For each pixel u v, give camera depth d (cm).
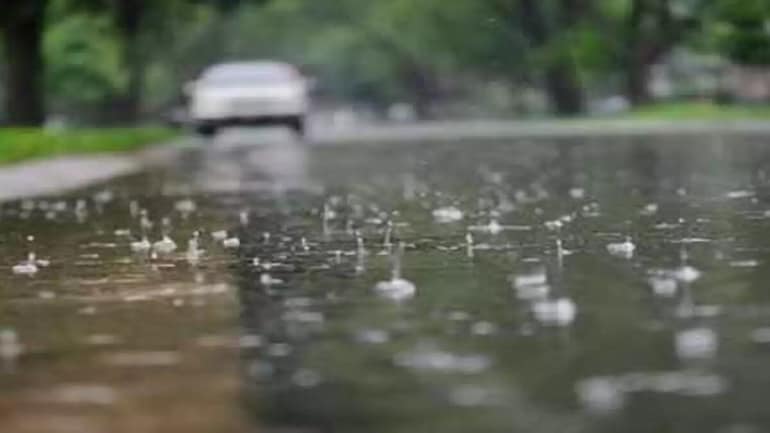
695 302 1085
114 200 2841
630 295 1138
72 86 10875
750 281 1202
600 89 14588
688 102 10144
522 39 12594
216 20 12900
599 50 10069
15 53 6544
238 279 1345
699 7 9512
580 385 785
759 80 9912
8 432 723
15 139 4725
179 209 2492
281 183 3259
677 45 10444
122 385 834
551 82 11600
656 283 1209
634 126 7094
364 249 1612
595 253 1484
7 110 6669
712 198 2292
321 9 15738
